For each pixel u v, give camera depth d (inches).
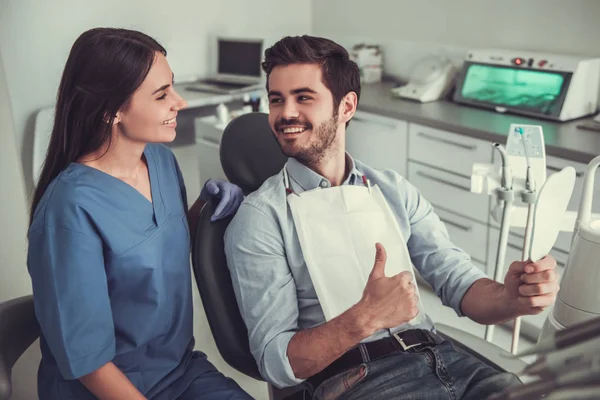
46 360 53.0
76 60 48.1
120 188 50.3
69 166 49.6
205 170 130.3
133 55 47.6
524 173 55.2
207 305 51.7
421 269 57.5
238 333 51.6
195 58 156.1
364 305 44.2
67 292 45.9
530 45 116.2
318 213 51.8
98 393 48.2
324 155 52.4
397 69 144.3
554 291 46.5
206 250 52.1
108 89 47.5
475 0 123.7
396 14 141.6
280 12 163.6
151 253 51.0
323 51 49.8
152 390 53.4
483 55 114.7
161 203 54.0
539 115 104.3
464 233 107.9
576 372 20.9
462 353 50.9
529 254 47.0
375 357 49.0
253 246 49.9
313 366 46.1
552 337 23.5
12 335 51.6
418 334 51.0
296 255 51.1
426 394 46.4
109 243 48.4
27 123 130.6
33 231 47.1
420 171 113.2
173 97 50.8
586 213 46.4
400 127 114.4
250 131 60.4
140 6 143.9
